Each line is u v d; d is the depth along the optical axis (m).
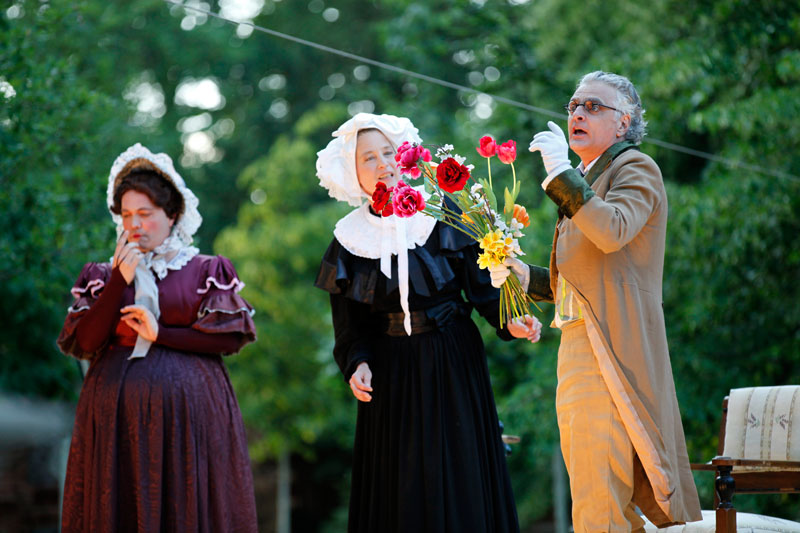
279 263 39.22
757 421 10.25
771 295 20.19
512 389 25.12
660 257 7.24
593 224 6.70
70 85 19.56
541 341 23.14
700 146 24.34
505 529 8.18
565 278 7.14
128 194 8.88
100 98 19.23
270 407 38.34
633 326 6.98
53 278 18.97
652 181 7.11
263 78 53.78
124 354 8.62
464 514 7.95
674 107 21.09
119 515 8.23
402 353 8.30
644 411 6.88
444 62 35.09
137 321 8.55
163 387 8.42
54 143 18.70
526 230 22.23
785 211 19.27
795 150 19.70
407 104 29.98
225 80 52.75
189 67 50.38
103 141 21.92
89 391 8.52
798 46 20.73
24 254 18.67
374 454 8.34
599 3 27.78
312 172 41.19
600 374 7.07
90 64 29.53
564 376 7.29
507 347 24.44
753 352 20.47
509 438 11.36
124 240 8.65
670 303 21.53
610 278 7.04
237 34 52.75
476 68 33.47
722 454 10.48
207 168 51.19
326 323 31.33
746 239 19.50
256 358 37.78
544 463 27.73
